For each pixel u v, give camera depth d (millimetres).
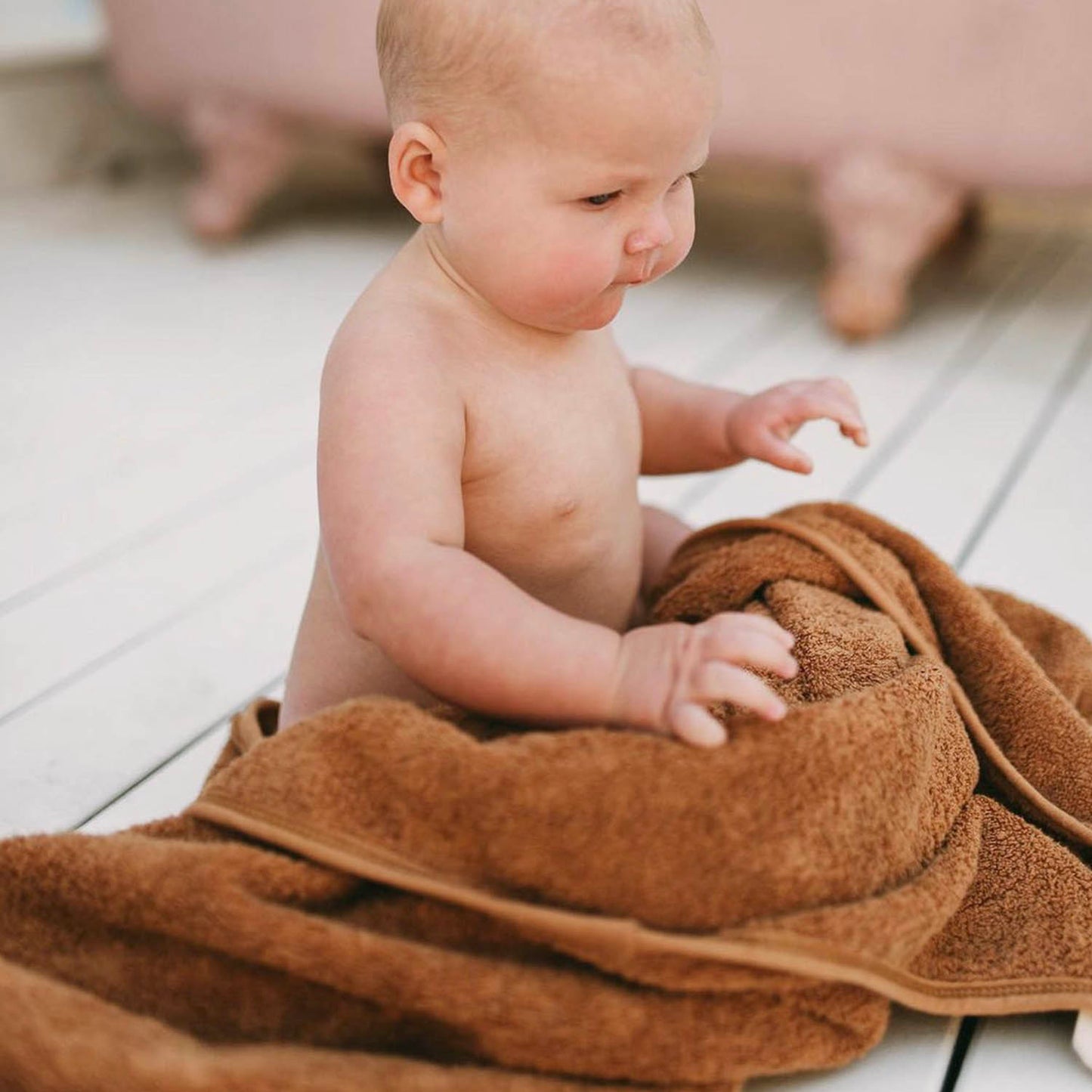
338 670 733
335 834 563
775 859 558
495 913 540
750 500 1348
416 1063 501
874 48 1778
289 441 1527
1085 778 727
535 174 608
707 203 2848
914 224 1846
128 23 2387
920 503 1338
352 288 2193
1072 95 1693
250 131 2363
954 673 791
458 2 603
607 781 551
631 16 589
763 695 542
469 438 663
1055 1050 612
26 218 2643
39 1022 467
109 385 1728
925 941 587
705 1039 542
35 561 1218
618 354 800
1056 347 1894
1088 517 1299
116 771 876
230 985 539
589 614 760
